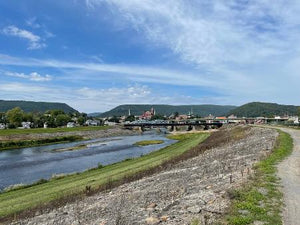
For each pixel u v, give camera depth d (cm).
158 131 15875
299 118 12394
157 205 1305
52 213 1603
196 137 8844
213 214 1017
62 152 6500
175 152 4697
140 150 6406
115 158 5134
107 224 1145
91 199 1831
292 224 885
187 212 1078
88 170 3578
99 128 14988
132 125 15925
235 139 5175
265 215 961
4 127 16025
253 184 1362
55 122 17838
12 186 2930
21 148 7694
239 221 910
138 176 2572
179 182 1858
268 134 4738
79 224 1254
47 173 3912
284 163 1919
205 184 1581
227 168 2016
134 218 1144
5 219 1677
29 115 17738
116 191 1983
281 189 1276
